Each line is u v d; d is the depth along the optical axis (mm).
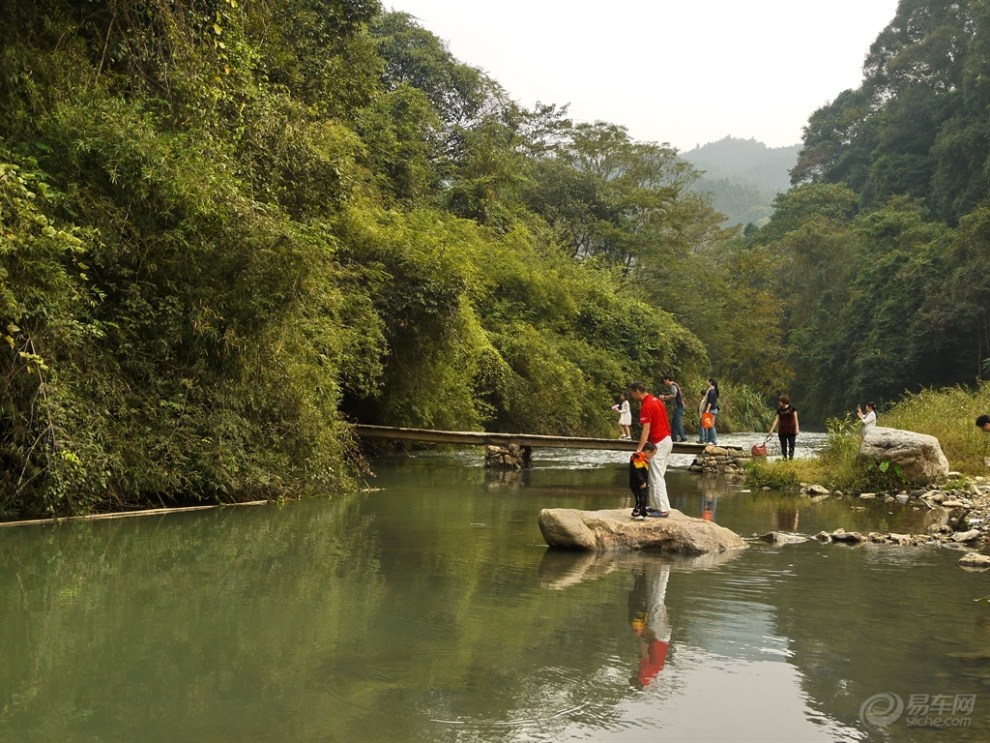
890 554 8148
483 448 25172
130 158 9422
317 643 4863
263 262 10961
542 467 19062
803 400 70375
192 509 10469
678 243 52219
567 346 31578
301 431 12375
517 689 4148
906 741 3586
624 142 52438
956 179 66625
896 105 84438
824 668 4520
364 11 19688
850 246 69688
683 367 39406
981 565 7480
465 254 24688
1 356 8477
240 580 6512
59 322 8469
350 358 17078
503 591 6293
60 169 9352
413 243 20656
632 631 5207
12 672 4312
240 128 11672
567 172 48625
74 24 10227
